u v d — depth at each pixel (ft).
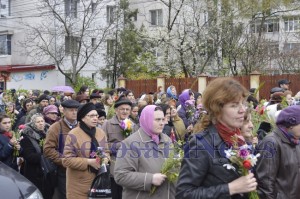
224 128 9.18
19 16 126.31
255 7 91.66
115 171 15.01
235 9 94.17
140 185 14.37
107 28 109.40
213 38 92.22
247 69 90.99
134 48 110.42
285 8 105.29
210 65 95.86
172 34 97.91
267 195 12.21
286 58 93.86
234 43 91.66
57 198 21.54
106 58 114.11
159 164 14.99
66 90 51.85
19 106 50.75
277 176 12.92
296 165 12.99
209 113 9.34
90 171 18.61
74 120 21.70
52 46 116.98
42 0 113.80
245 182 8.75
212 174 9.00
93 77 125.49
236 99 9.00
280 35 120.98
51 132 21.39
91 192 18.21
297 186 12.96
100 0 111.96
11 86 121.19
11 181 16.88
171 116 25.17
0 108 37.29
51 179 21.43
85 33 112.57
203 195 8.82
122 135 21.22
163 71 98.53
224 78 9.37
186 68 95.14
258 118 18.12
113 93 39.50
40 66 118.01
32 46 116.67
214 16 92.79
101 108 25.07
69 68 120.57
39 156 22.47
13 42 128.36
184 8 100.94
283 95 27.78
